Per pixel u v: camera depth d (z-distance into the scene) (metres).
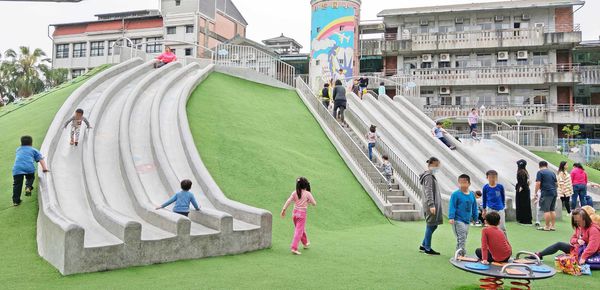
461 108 39.50
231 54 24.36
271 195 12.20
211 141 14.41
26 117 16.19
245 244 8.61
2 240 8.26
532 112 37.72
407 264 7.90
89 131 12.42
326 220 11.66
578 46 40.16
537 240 10.45
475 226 12.31
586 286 6.76
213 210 8.84
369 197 13.97
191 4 48.78
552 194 11.78
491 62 41.09
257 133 16.42
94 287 6.16
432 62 42.69
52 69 51.09
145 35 50.09
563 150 33.84
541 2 39.72
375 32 46.16
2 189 10.50
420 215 13.34
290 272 7.22
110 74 18.59
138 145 12.91
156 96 16.22
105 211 8.45
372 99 23.22
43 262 7.26
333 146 17.67
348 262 7.96
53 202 8.70
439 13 42.47
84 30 53.56
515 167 20.14
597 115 36.81
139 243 7.33
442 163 16.78
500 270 5.82
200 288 6.24
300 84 24.33
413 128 20.53
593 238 7.71
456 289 6.46
